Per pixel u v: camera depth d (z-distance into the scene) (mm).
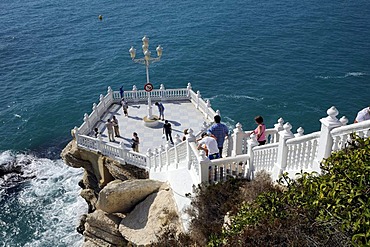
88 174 27016
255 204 10398
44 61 55719
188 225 14844
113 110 30484
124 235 18047
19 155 36469
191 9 78000
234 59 52125
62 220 28438
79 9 82625
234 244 9148
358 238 6305
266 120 38375
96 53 57812
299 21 65812
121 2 87000
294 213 8586
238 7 77312
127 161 24266
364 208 6297
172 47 57750
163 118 29000
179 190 17531
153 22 70812
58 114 42531
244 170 15344
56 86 48281
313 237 7824
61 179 32875
